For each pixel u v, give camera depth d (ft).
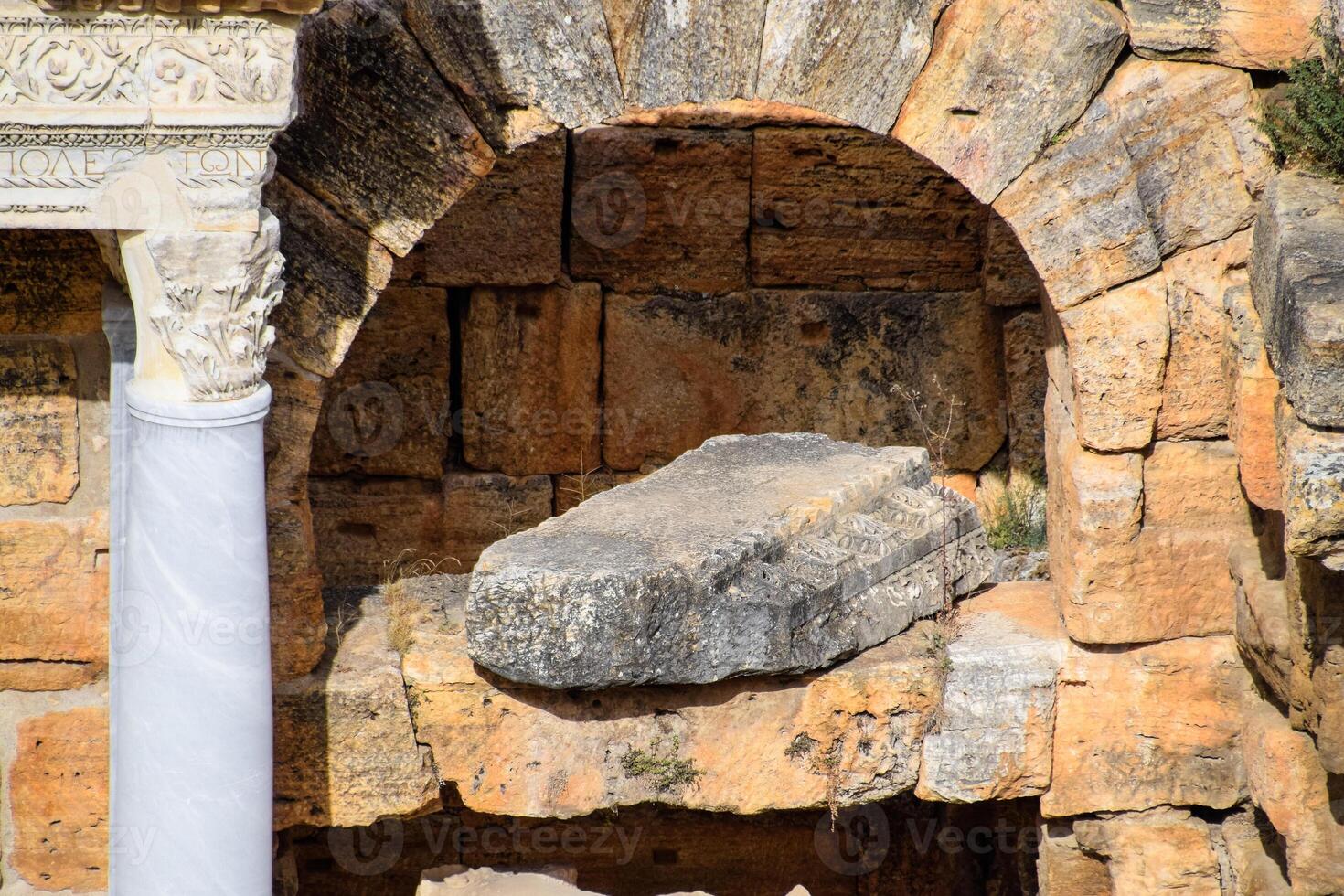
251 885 55.93
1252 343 58.44
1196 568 64.28
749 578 61.31
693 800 64.49
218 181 50.19
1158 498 63.72
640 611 58.54
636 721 63.31
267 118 49.60
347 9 55.57
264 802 55.88
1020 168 60.80
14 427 59.93
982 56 59.57
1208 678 65.31
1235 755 65.87
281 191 56.49
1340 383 49.44
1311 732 58.90
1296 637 57.77
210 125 49.37
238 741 54.54
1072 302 61.77
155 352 52.13
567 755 63.26
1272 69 60.03
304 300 57.57
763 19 58.44
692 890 88.38
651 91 58.75
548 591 58.23
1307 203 56.90
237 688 54.08
